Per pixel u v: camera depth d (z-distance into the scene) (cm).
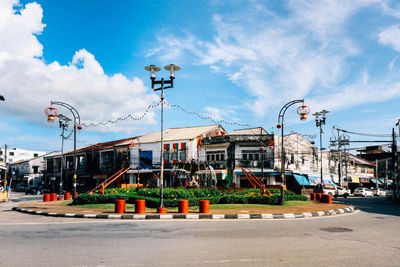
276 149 3381
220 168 3472
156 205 1638
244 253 626
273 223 1127
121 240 768
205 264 543
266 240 770
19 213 1568
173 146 3759
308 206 1791
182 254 616
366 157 6500
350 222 1188
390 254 626
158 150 3888
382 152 6488
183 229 959
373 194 4316
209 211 1444
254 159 3416
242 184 3400
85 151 4969
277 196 1852
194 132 3966
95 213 1388
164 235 845
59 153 6022
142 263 549
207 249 662
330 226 1052
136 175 4028
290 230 945
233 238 797
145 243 728
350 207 1795
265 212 1413
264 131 3822
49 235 846
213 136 3650
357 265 543
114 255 607
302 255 611
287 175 3325
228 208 1594
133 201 1809
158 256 599
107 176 4381
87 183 4875
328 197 2106
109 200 1838
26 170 6662
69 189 5216
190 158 3584
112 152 4466
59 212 1456
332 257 597
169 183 3662
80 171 5034
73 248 672
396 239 803
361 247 692
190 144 3628
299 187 3394
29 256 599
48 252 634
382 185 5347
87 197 1833
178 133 4131
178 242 741
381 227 1052
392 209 1972
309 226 1047
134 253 624
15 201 2788
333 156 4591
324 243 735
